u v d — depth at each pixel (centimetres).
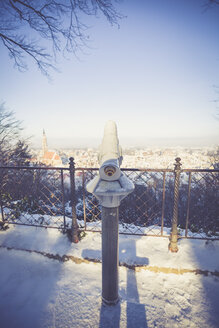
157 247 240
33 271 217
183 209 957
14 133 751
